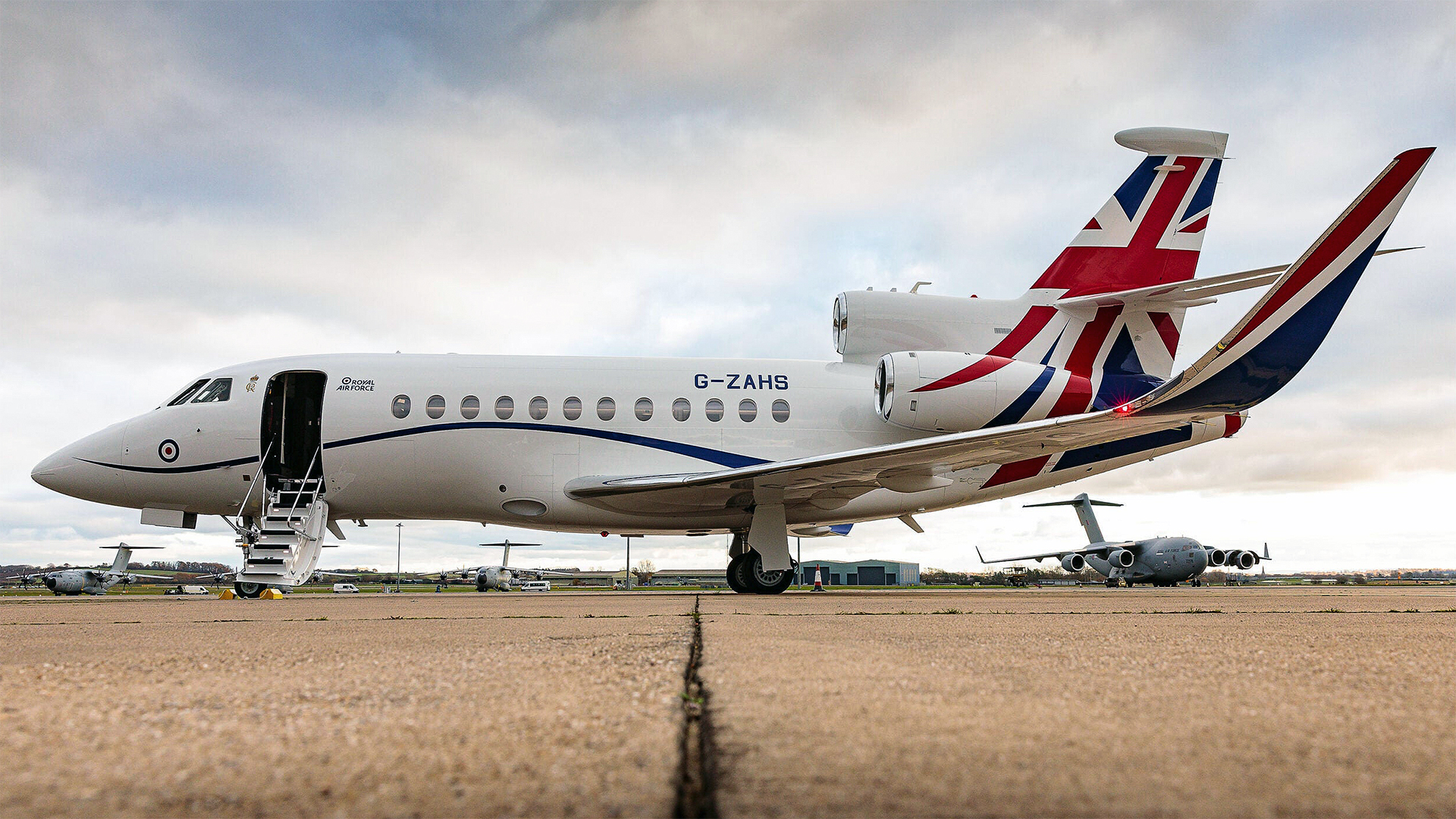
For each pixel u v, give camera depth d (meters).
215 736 2.02
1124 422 11.32
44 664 3.42
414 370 13.86
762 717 2.21
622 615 6.93
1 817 1.40
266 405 13.82
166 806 1.47
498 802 1.50
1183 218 15.25
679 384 14.21
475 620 6.42
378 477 13.61
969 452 12.34
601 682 2.82
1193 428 15.01
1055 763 1.75
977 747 1.89
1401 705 2.43
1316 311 10.04
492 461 13.62
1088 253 15.16
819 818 1.39
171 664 3.43
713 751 1.85
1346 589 21.55
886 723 2.13
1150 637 4.61
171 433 13.67
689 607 8.51
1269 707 2.39
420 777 1.65
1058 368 14.87
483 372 13.91
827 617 6.62
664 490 13.07
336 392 13.59
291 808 1.46
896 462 12.24
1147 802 1.49
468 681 2.86
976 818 1.40
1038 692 2.62
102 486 13.67
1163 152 15.19
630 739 1.97
